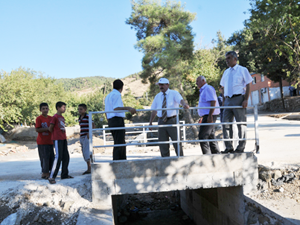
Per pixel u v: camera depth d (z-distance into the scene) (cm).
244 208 551
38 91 3719
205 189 788
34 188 535
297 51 2052
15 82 2841
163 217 952
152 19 2230
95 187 527
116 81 565
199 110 600
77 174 634
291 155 669
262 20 1816
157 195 1151
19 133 2831
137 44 2075
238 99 555
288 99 3291
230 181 557
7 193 521
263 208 478
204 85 593
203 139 576
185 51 2245
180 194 1056
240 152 573
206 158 554
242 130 562
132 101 5569
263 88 4241
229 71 567
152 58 2131
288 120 1870
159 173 541
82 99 5288
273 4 1689
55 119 561
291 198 495
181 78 2219
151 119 611
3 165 852
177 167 546
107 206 519
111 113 548
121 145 526
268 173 557
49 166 613
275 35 2022
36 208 505
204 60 2491
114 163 532
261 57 3111
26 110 3020
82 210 500
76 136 3045
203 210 810
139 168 537
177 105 579
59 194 530
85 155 630
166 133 581
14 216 482
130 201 1076
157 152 930
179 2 2230
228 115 571
